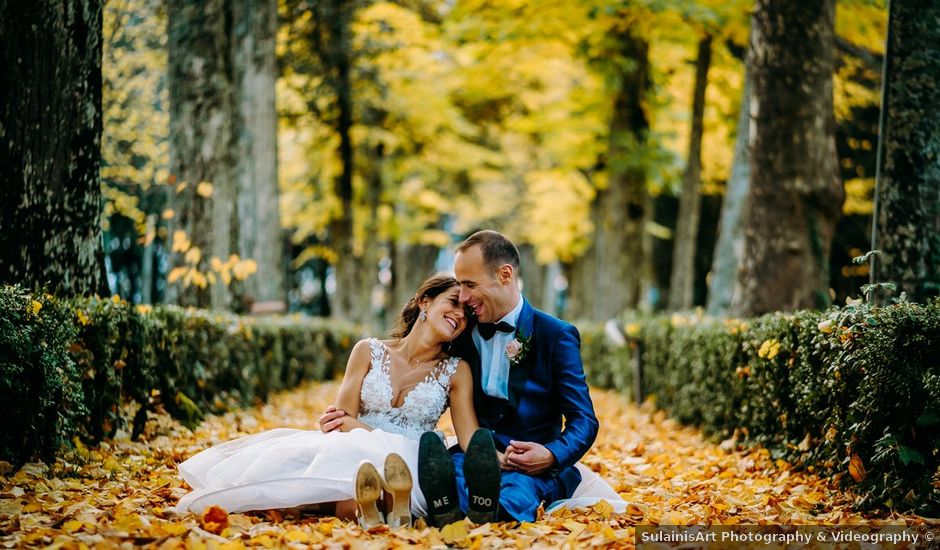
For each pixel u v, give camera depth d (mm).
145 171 17469
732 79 18234
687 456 8055
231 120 13383
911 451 4934
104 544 3865
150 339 7859
